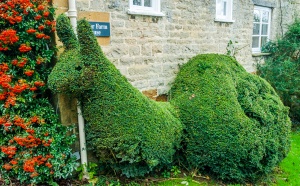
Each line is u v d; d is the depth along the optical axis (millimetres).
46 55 3283
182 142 3977
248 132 3719
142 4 4562
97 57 3236
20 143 3154
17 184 3277
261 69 7859
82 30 3139
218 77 4285
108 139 3305
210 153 3768
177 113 4023
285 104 7652
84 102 3367
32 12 3121
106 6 3877
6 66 3094
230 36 6688
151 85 4738
